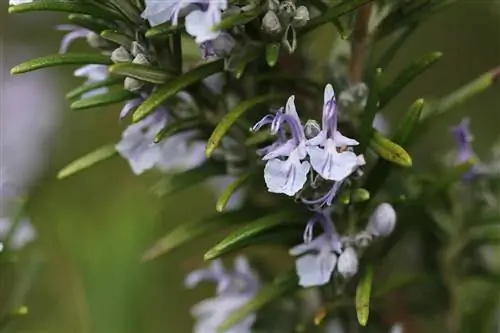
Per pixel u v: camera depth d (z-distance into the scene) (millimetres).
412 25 412
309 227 397
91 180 521
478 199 442
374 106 396
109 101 396
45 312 497
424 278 425
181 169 436
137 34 392
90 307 466
